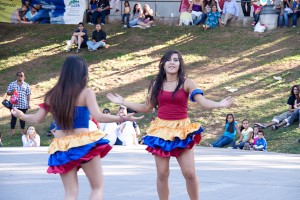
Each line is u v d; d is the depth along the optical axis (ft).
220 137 62.28
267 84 76.74
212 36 93.86
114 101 25.34
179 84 24.39
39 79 86.74
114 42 95.91
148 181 35.45
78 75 21.88
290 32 91.04
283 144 59.47
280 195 31.14
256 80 78.38
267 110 69.67
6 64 92.43
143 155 49.83
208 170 40.50
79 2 103.65
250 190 32.60
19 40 99.96
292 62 82.02
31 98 80.74
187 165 24.27
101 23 102.47
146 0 106.63
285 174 39.06
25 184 34.88
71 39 95.14
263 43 88.99
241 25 96.32
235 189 32.89
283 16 93.25
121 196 30.66
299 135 61.11
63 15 104.06
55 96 21.75
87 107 21.85
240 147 59.36
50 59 92.94
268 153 54.08
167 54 24.58
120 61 89.71
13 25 104.68
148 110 25.22
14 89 69.51
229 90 76.59
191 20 98.84
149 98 24.98
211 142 63.72
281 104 70.59
